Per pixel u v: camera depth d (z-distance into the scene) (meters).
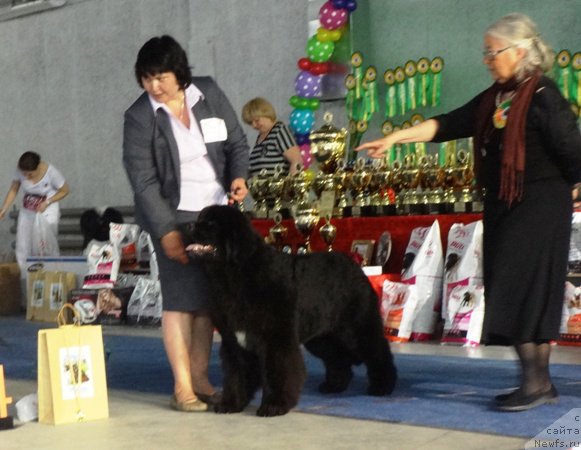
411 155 8.23
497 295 4.63
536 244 4.58
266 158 8.98
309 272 4.91
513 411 4.68
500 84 4.75
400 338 7.51
